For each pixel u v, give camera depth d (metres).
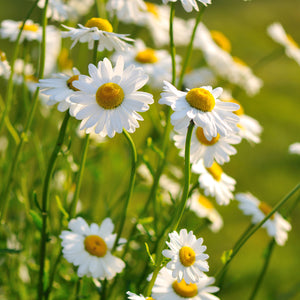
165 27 1.13
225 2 3.29
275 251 1.59
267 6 3.35
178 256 0.85
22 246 1.04
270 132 2.21
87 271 0.91
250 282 1.41
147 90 1.07
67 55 1.07
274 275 1.47
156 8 1.16
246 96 2.42
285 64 2.82
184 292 0.88
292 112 2.37
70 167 0.99
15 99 1.03
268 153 2.08
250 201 1.03
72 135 1.00
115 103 0.85
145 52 1.09
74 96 0.85
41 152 1.04
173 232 0.86
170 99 0.85
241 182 1.85
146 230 0.94
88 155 1.17
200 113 0.85
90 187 1.20
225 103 0.86
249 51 2.67
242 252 1.55
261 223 0.91
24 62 1.00
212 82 1.25
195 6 0.91
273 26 1.23
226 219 1.69
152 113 1.04
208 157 0.93
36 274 1.04
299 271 1.51
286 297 1.15
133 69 0.86
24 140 0.95
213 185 0.96
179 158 1.10
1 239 1.05
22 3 2.52
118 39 0.89
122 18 1.00
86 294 0.99
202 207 1.08
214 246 1.54
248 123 1.05
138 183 1.04
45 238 0.92
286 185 1.89
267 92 2.52
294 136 2.21
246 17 3.10
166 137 0.96
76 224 0.92
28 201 1.05
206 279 0.90
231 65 1.22
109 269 0.91
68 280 0.99
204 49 1.18
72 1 1.06
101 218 1.05
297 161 2.06
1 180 1.05
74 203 0.93
